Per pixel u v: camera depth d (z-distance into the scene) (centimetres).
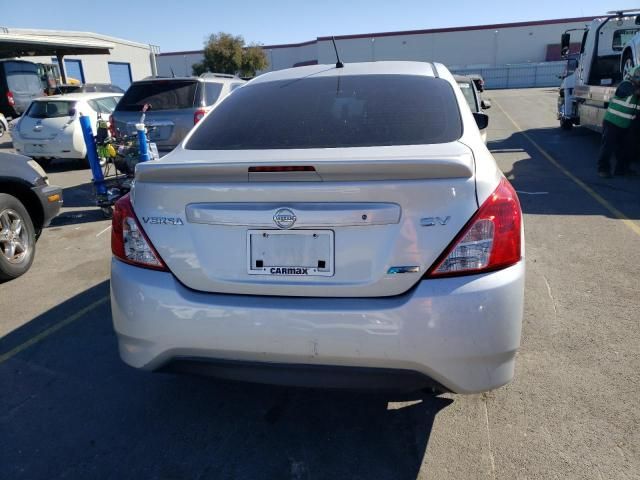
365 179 207
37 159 1193
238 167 213
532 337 339
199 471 239
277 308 212
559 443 247
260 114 285
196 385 305
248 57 3909
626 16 1077
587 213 621
